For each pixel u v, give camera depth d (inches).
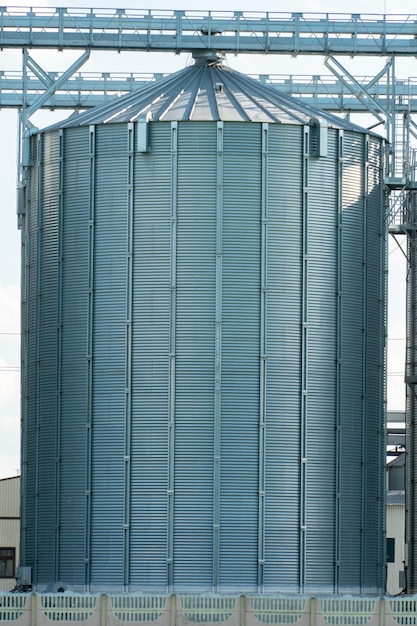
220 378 3353.8
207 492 3326.8
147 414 3363.7
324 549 3400.6
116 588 3331.7
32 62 3838.6
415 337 4306.1
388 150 3700.8
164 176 3410.4
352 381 3501.5
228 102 3516.2
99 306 3430.1
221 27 3777.1
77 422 3430.1
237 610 2795.3
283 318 3408.0
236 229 3395.7
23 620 2787.9
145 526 3331.7
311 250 3452.3
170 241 3388.3
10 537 4761.3
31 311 3602.4
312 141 3476.9
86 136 3494.1
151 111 3481.8
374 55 3826.3
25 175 3678.6
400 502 5187.0
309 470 3400.6
